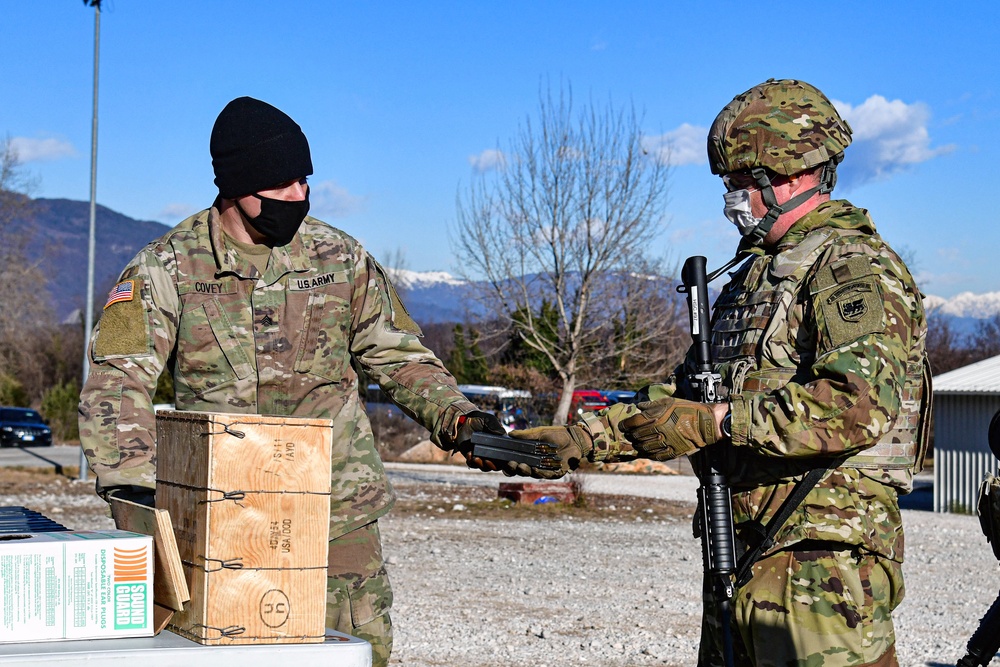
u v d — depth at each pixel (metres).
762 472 3.08
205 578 2.24
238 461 2.28
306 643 2.31
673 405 3.02
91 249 23.48
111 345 3.14
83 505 17.31
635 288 25.50
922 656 7.38
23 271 44.84
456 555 12.38
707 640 3.36
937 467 21.44
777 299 3.11
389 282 3.67
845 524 2.98
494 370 28.89
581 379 25.67
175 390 3.42
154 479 2.89
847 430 2.84
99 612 2.23
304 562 2.32
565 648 7.44
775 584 3.03
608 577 10.91
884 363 2.86
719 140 3.30
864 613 2.99
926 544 14.81
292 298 3.40
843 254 3.03
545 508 18.52
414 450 33.12
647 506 19.42
